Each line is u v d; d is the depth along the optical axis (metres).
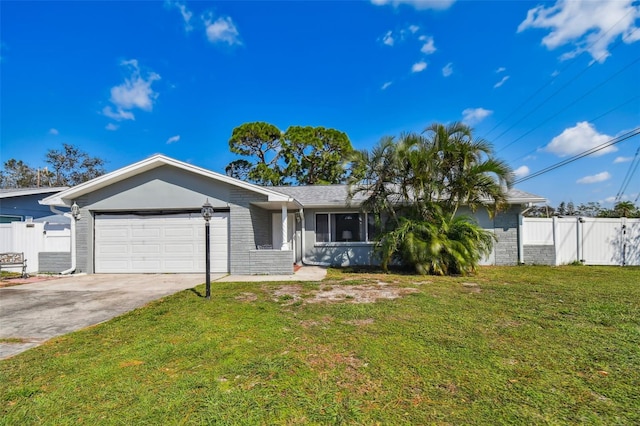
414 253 9.95
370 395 2.81
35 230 11.56
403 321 4.95
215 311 5.71
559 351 3.70
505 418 2.45
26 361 3.64
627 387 2.88
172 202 10.65
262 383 3.05
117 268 10.86
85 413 2.59
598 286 7.77
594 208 23.92
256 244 11.45
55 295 7.40
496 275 9.80
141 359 3.65
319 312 5.54
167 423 2.44
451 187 10.47
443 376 3.13
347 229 13.30
